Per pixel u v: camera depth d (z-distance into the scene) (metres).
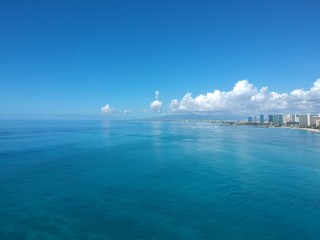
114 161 72.31
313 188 46.56
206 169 62.25
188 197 41.75
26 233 29.67
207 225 32.00
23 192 43.62
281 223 32.62
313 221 33.19
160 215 34.69
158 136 158.50
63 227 31.11
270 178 53.69
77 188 46.12
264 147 103.25
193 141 127.56
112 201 39.66
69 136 155.38
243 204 38.78
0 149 94.94
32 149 95.44
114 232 30.12
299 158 77.50
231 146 106.75
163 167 64.50
